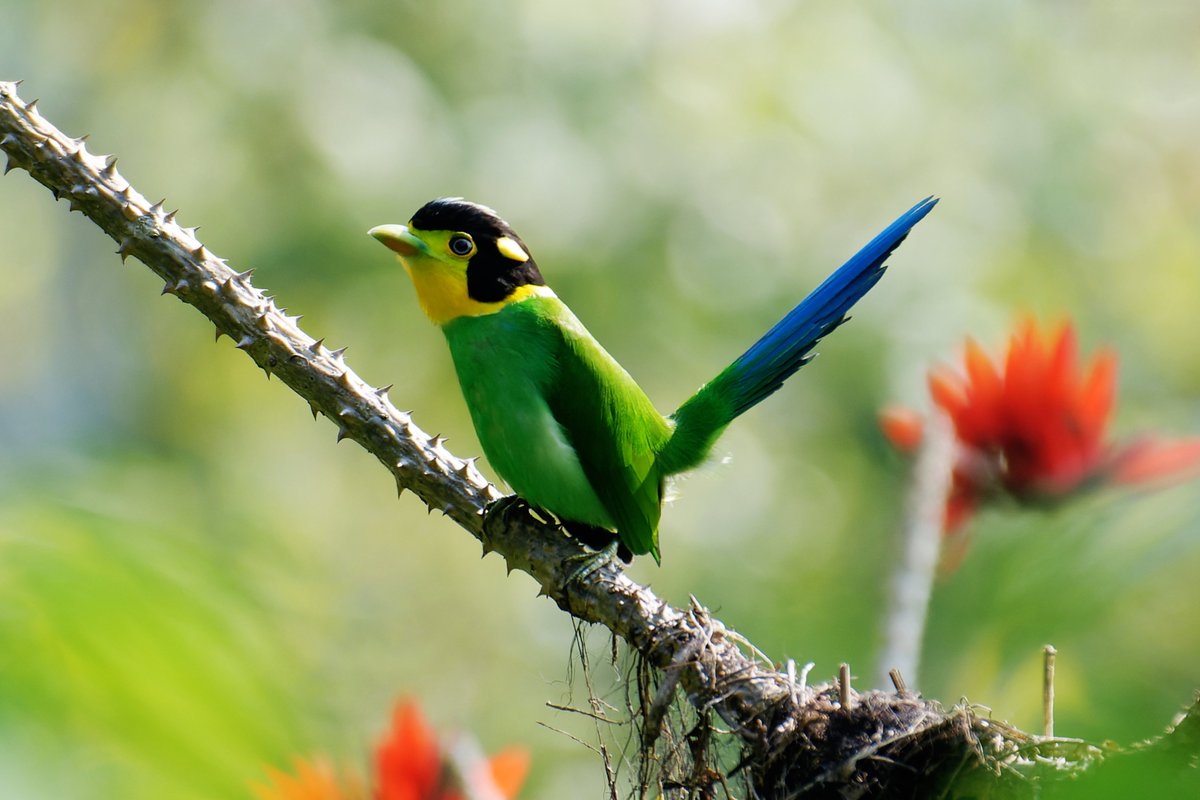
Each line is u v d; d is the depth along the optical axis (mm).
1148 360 16938
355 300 15641
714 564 14859
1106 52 19078
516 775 4188
